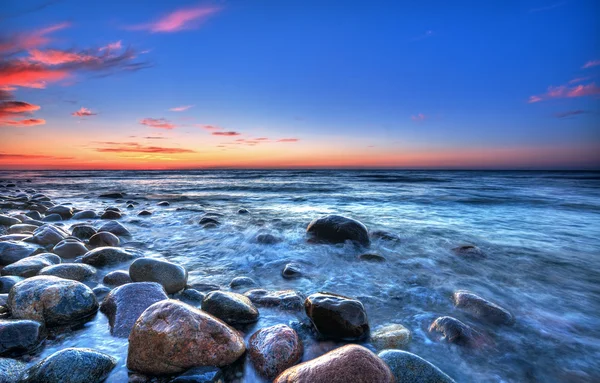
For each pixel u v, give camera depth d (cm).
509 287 543
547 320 422
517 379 302
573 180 4962
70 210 1208
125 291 395
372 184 3734
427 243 848
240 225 1079
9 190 2570
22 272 478
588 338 378
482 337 366
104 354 289
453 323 372
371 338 353
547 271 630
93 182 3950
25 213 1150
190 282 535
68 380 254
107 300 393
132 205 1547
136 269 479
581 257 729
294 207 1636
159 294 399
